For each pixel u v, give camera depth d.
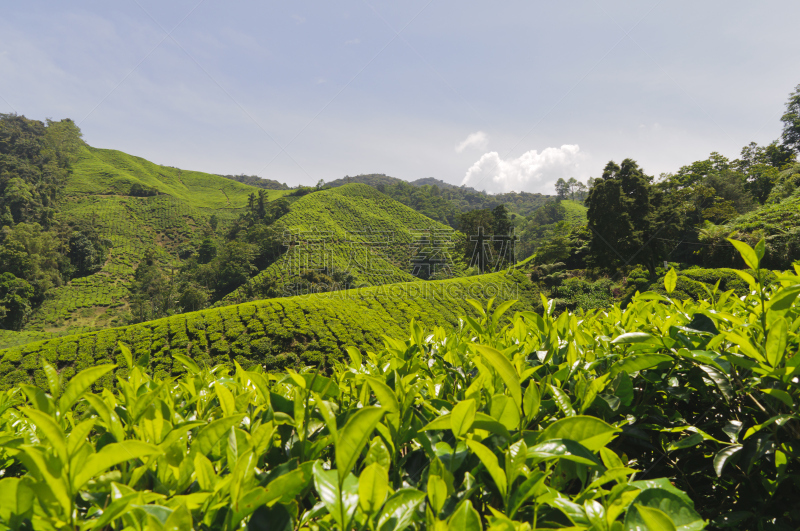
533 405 1.08
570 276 46.16
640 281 34.66
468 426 0.96
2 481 0.74
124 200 118.06
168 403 1.42
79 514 0.87
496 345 1.79
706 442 1.32
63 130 134.62
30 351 22.30
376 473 0.74
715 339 1.26
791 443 1.10
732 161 64.50
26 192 94.81
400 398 1.22
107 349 23.12
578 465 0.96
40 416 0.71
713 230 34.00
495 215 74.19
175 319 26.08
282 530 0.79
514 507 0.82
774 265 27.48
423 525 0.83
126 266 92.94
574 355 1.45
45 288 75.69
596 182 36.50
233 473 0.78
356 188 119.94
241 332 25.67
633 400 1.51
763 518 1.17
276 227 93.44
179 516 0.70
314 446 1.09
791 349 1.31
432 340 2.39
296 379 1.18
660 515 0.67
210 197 137.62
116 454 0.75
